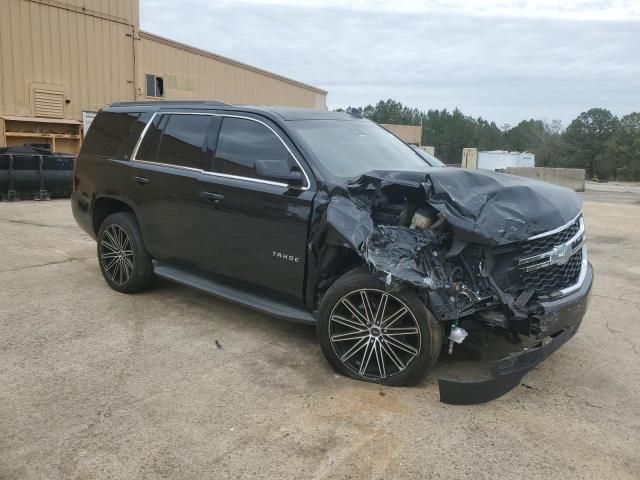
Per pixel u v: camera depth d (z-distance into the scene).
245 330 4.74
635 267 7.34
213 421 3.27
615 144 86.56
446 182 3.58
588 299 3.74
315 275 3.95
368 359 3.76
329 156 4.21
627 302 5.78
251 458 2.92
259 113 4.52
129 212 5.61
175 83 20.28
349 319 3.79
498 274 3.47
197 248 4.77
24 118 14.80
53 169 12.61
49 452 2.94
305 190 4.00
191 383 3.75
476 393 3.43
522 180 4.00
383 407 3.46
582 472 2.85
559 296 3.54
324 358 4.18
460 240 3.43
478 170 4.07
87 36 16.16
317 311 4.04
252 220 4.28
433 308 3.40
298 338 4.58
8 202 12.06
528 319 3.41
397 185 3.74
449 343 3.70
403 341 3.64
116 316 5.02
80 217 6.05
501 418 3.37
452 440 3.12
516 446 3.07
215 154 4.68
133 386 3.69
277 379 3.82
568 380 3.92
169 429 3.18
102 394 3.57
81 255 7.27
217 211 4.52
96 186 5.71
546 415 3.42
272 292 4.31
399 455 2.96
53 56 15.36
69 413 3.33
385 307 3.64
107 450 2.96
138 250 5.37
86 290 5.77
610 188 28.64
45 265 6.73
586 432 3.23
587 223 11.15
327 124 4.70
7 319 4.88
